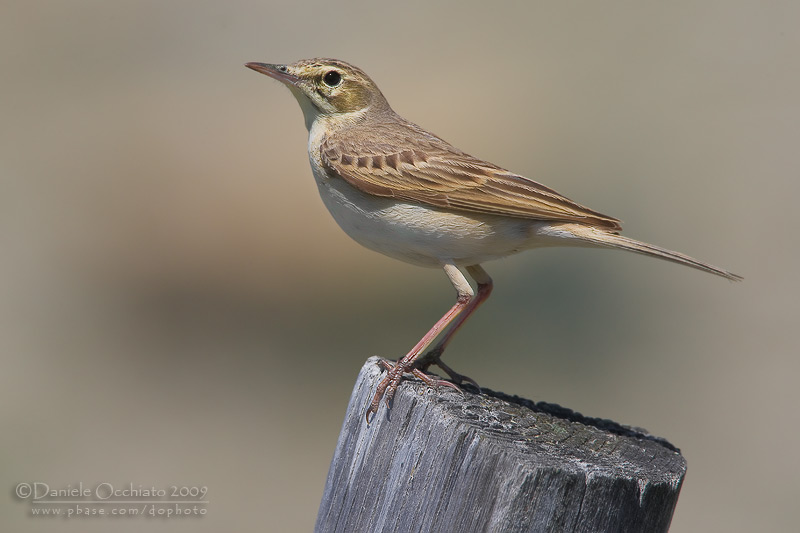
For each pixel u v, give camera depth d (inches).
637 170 794.8
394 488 218.1
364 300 686.5
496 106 874.1
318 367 622.8
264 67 312.5
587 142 827.4
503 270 693.3
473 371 598.5
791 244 705.6
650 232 723.4
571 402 574.2
